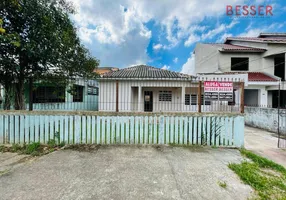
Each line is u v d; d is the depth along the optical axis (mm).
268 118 7480
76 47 6094
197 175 2920
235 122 4473
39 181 2629
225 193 2402
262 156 4125
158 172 3002
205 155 3883
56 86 6066
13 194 2291
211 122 4504
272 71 13164
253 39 14023
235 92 9172
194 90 11930
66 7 5332
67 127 4473
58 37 4859
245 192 2438
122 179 2734
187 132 4539
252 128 8211
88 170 3027
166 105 12297
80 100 11672
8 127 4422
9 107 5211
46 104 6406
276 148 4793
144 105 12398
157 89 12398
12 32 4324
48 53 4672
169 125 4543
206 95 4711
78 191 2381
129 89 11023
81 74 6699
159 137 4535
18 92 5246
